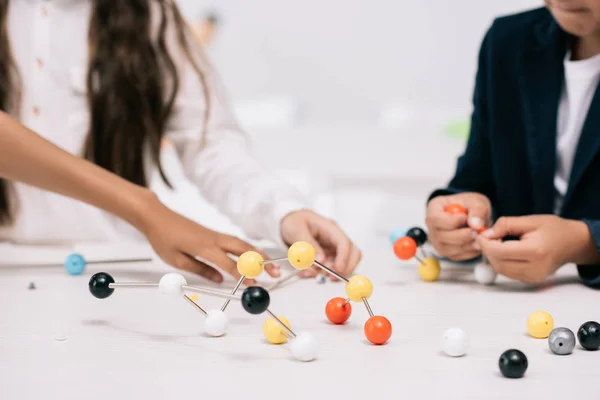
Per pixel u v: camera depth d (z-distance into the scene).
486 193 1.35
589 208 1.19
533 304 0.89
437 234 1.08
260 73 3.37
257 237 1.27
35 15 1.49
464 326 0.79
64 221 1.52
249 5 3.32
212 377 0.62
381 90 3.35
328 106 3.38
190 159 1.48
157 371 0.63
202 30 3.16
